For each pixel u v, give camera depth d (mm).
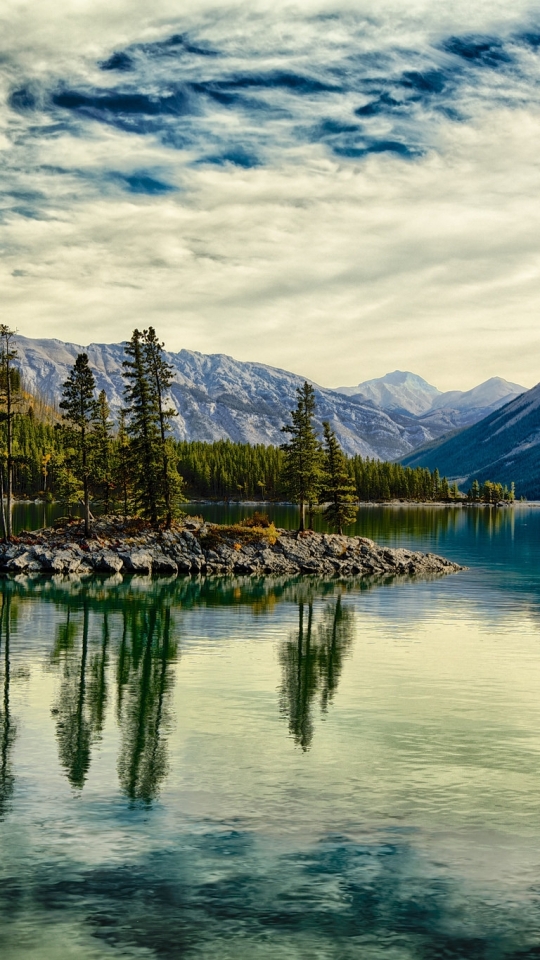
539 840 21000
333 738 28922
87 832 21188
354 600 64875
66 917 17250
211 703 33250
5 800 23172
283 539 95250
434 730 29969
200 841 20734
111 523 96312
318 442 106438
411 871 19312
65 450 92938
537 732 29797
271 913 17484
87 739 28484
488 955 16109
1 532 123875
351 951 16203
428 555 95062
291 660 41625
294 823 21859
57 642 45875
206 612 57562
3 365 92125
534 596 67875
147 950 16156
